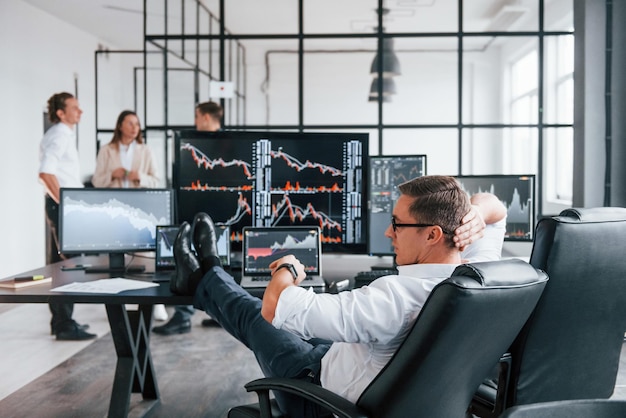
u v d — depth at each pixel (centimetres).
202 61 565
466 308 135
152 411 315
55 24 779
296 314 154
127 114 498
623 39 481
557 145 539
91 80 877
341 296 155
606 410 113
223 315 221
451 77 555
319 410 185
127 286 250
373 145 564
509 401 190
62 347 431
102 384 354
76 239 292
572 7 530
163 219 302
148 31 568
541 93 540
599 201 493
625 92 482
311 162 297
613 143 487
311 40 562
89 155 875
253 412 186
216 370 382
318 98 564
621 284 188
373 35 559
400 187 168
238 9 556
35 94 741
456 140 557
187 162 297
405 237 165
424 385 145
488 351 154
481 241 237
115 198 296
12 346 435
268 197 299
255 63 561
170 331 468
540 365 188
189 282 234
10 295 233
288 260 175
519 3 538
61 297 233
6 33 677
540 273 159
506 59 544
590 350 194
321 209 299
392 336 153
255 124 564
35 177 744
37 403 325
